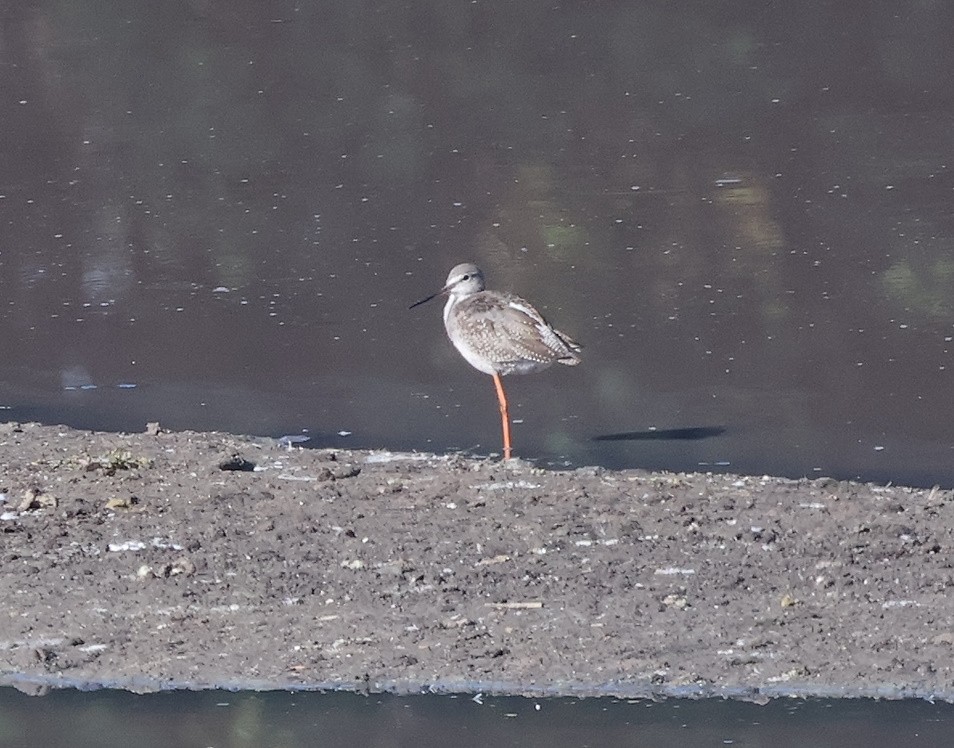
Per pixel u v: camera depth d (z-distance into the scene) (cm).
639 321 1773
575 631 1052
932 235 1978
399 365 1669
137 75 2631
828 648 1021
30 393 1602
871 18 2770
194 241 2042
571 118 2439
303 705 980
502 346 1438
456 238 2038
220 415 1538
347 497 1277
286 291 1886
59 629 1066
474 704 977
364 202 2166
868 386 1582
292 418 1530
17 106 2517
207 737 961
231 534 1203
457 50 2706
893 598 1095
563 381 1617
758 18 2786
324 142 2384
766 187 2166
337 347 1720
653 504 1260
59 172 2278
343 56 2689
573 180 2216
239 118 2472
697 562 1155
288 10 2884
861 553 1163
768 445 1444
